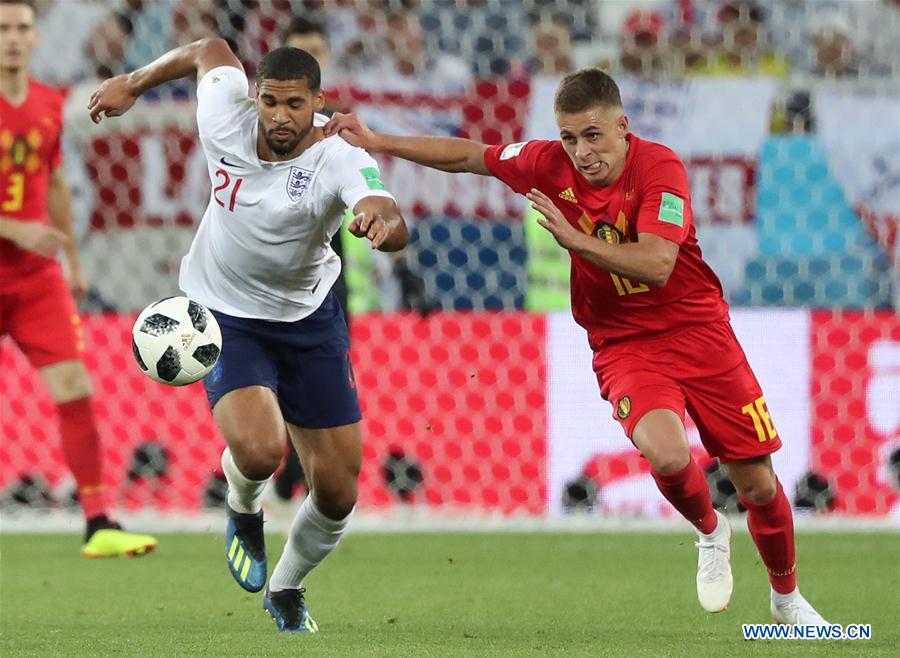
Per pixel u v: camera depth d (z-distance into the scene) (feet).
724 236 106.83
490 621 60.80
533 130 107.24
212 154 52.75
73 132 111.34
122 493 101.81
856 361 99.45
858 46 125.80
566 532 100.07
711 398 57.57
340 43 123.85
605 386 58.80
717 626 59.36
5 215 84.43
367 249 104.42
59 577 77.41
